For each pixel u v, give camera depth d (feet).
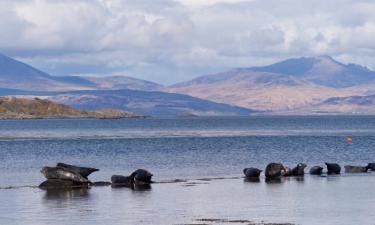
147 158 362.33
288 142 509.76
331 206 174.91
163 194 205.26
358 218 155.94
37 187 226.79
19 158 366.02
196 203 184.44
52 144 503.61
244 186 226.58
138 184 234.17
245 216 160.97
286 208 172.65
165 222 153.79
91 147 464.24
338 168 272.51
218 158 360.07
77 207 177.78
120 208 175.73
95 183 234.99
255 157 365.61
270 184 232.12
